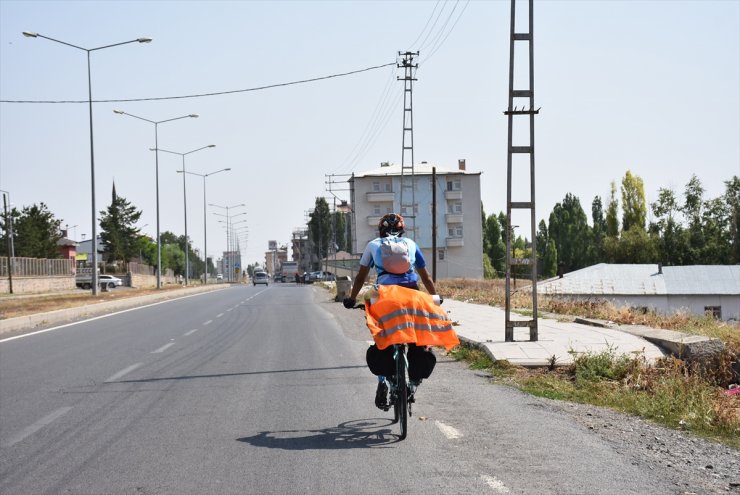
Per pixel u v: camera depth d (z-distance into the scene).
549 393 9.16
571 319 18.31
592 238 101.19
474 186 105.12
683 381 9.23
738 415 7.72
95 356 14.35
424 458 6.08
